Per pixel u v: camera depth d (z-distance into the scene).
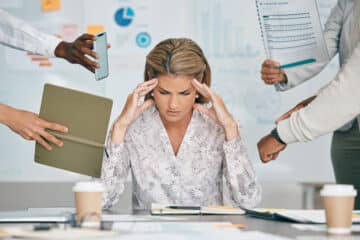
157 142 2.54
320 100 2.49
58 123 2.33
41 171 3.56
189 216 1.96
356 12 3.00
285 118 2.74
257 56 3.60
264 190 3.63
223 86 3.60
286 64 3.26
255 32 3.59
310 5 3.20
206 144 2.54
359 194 3.16
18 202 3.55
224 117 2.41
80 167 2.34
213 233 1.45
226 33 3.59
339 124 2.50
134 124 2.54
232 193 2.47
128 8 3.57
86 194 1.66
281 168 3.61
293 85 3.31
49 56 3.22
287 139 2.60
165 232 1.47
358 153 3.18
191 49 2.39
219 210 2.04
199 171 2.53
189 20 3.59
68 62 3.55
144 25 3.58
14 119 2.45
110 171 2.41
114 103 3.56
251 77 3.60
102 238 1.34
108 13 3.57
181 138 2.55
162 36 3.59
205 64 2.51
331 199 1.54
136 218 1.86
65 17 3.56
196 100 2.57
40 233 1.38
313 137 2.55
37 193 3.56
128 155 2.54
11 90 3.54
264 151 2.69
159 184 2.53
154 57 2.38
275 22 3.22
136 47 3.57
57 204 3.57
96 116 2.31
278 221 1.81
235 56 3.59
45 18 3.55
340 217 1.54
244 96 3.60
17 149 3.54
